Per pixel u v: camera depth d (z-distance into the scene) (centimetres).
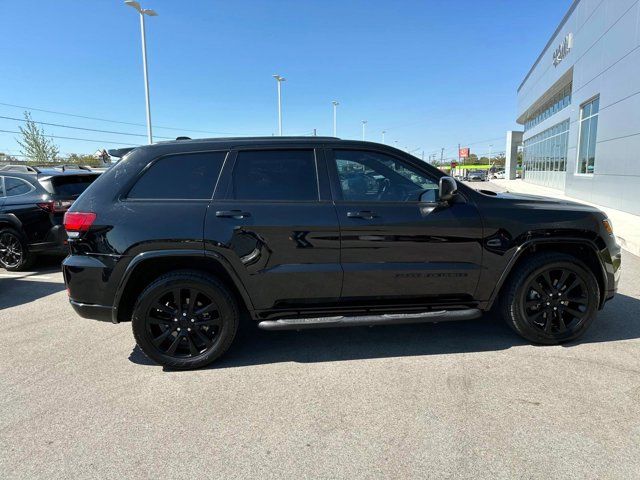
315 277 352
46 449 257
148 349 350
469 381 325
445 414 284
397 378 333
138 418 288
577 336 384
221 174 358
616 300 510
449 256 362
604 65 1541
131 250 338
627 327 424
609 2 1501
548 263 369
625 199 1345
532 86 3388
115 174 359
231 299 354
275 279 350
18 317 497
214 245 341
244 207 348
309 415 287
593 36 1684
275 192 357
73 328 459
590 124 1766
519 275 373
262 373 348
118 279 342
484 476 227
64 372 356
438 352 377
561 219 371
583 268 373
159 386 331
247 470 236
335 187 361
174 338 358
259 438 264
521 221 367
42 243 702
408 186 373
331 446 255
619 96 1398
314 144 371
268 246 346
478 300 374
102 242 341
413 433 265
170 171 359
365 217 351
